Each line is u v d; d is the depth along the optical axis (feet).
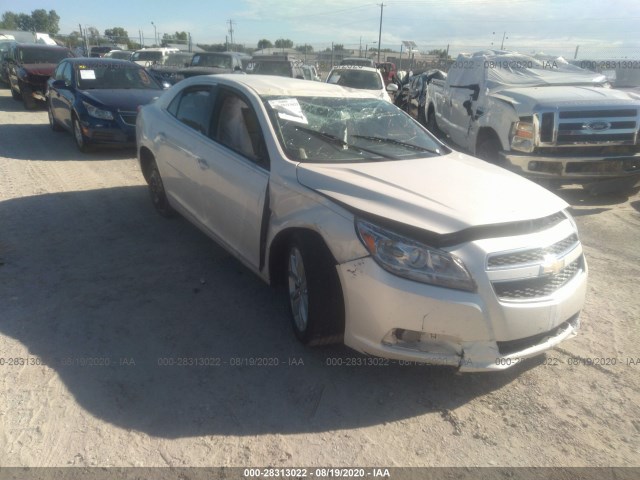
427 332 9.50
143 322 12.51
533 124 22.31
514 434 9.49
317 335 10.82
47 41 117.29
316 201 10.91
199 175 15.08
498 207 10.24
